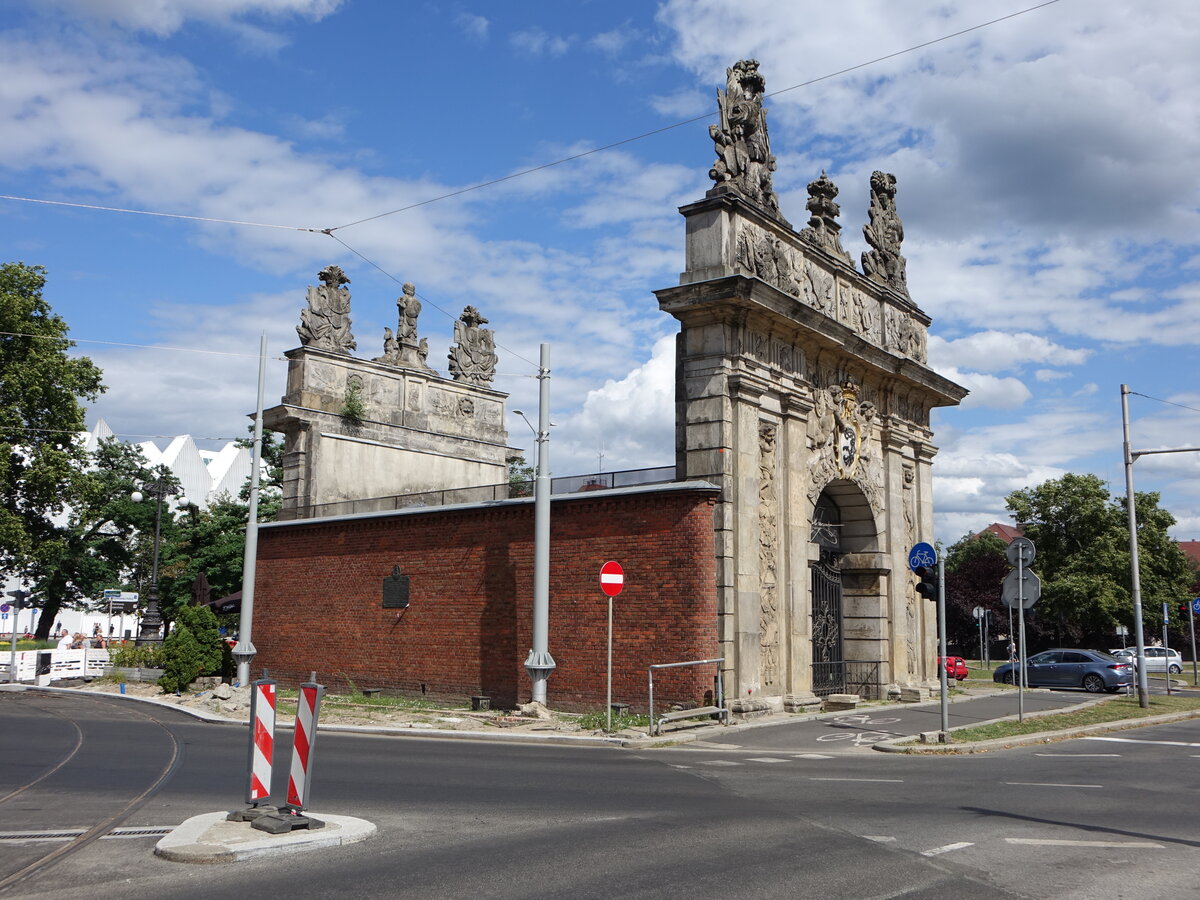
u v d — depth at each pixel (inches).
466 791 477.4
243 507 1891.0
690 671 851.4
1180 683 1637.6
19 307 1646.2
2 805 440.1
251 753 382.6
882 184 1257.4
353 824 374.0
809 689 956.0
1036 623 2613.2
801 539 970.7
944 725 714.8
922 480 1252.5
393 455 1407.5
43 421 1697.8
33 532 1734.7
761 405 932.0
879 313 1199.6
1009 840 362.3
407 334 1473.9
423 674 1057.5
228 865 323.3
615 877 305.0
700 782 516.4
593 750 684.7
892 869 316.5
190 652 1175.6
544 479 896.9
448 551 1060.5
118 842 361.4
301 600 1214.3
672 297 912.3
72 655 1588.3
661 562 884.0
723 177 934.4
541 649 875.4
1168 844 357.1
